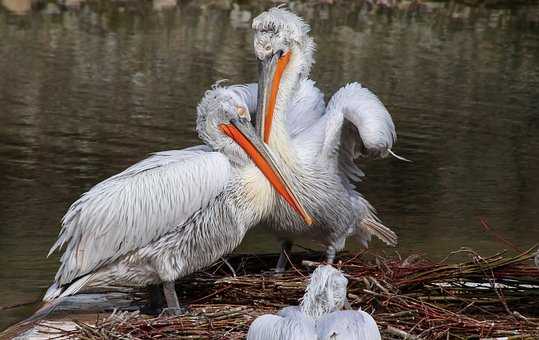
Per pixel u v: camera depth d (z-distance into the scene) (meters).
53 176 15.47
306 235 11.30
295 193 10.88
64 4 29.89
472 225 14.10
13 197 14.47
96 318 10.19
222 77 22.03
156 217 9.88
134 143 17.30
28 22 27.25
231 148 10.31
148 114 19.14
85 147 17.00
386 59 24.66
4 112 18.91
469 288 10.44
